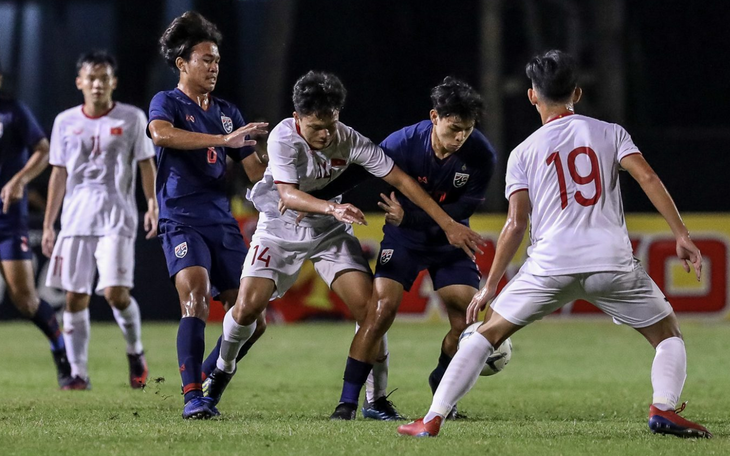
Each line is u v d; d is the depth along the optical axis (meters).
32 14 88.62
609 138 17.69
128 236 28.81
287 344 43.72
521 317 17.59
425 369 34.81
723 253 52.31
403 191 20.89
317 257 22.00
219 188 23.06
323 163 20.75
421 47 84.06
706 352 40.47
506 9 85.62
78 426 19.42
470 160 21.78
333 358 38.38
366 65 84.62
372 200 58.41
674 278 52.53
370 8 84.00
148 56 83.69
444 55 84.12
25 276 28.86
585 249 17.22
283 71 77.12
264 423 20.16
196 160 22.55
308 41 84.38
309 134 20.06
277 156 20.34
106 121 28.75
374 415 22.36
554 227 17.47
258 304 21.06
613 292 17.44
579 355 39.75
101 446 17.03
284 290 21.88
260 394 27.42
